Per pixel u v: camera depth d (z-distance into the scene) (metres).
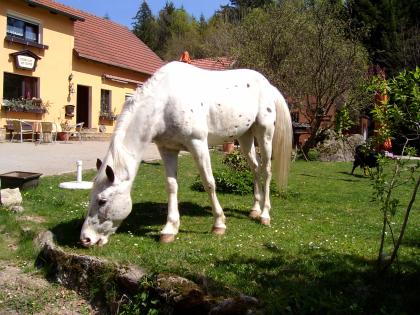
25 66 21.05
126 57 28.52
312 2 22.98
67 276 5.09
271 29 22.16
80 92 26.25
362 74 20.47
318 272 4.70
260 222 6.92
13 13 20.56
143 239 5.81
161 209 7.77
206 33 57.00
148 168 13.29
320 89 20.28
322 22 20.66
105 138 25.50
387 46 27.72
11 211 7.11
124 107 5.67
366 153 4.68
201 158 5.79
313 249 5.52
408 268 4.87
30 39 21.73
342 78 20.09
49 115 22.67
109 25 30.81
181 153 18.47
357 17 29.23
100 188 5.31
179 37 59.53
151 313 4.17
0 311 4.66
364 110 20.94
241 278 4.50
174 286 4.23
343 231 6.67
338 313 3.64
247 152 7.25
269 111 6.85
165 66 5.86
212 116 6.00
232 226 6.65
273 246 5.59
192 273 4.46
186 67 5.98
